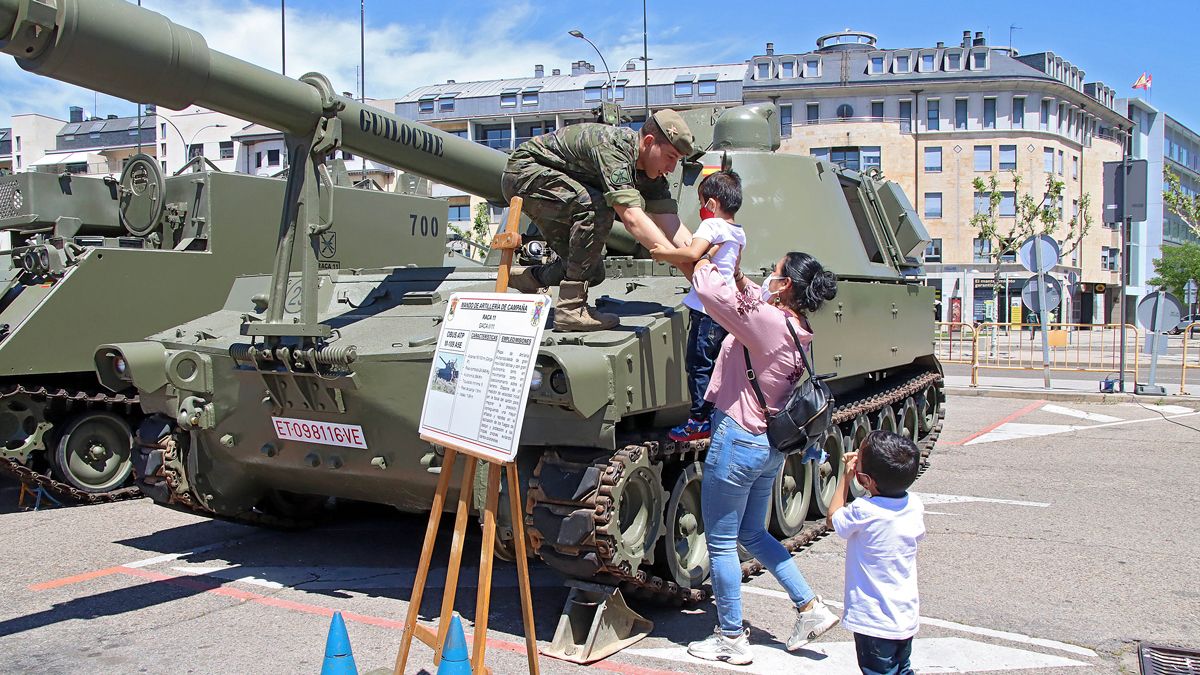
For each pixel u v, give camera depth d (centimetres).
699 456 608
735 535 501
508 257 420
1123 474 1032
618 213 516
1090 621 568
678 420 609
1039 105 5159
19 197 1020
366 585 645
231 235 1045
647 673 489
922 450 1059
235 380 605
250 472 666
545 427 498
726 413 494
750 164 782
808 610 521
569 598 529
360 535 783
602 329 520
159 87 476
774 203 775
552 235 556
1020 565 684
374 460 563
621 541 495
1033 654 516
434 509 419
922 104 5191
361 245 1172
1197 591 624
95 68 451
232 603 606
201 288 1019
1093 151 5716
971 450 1205
